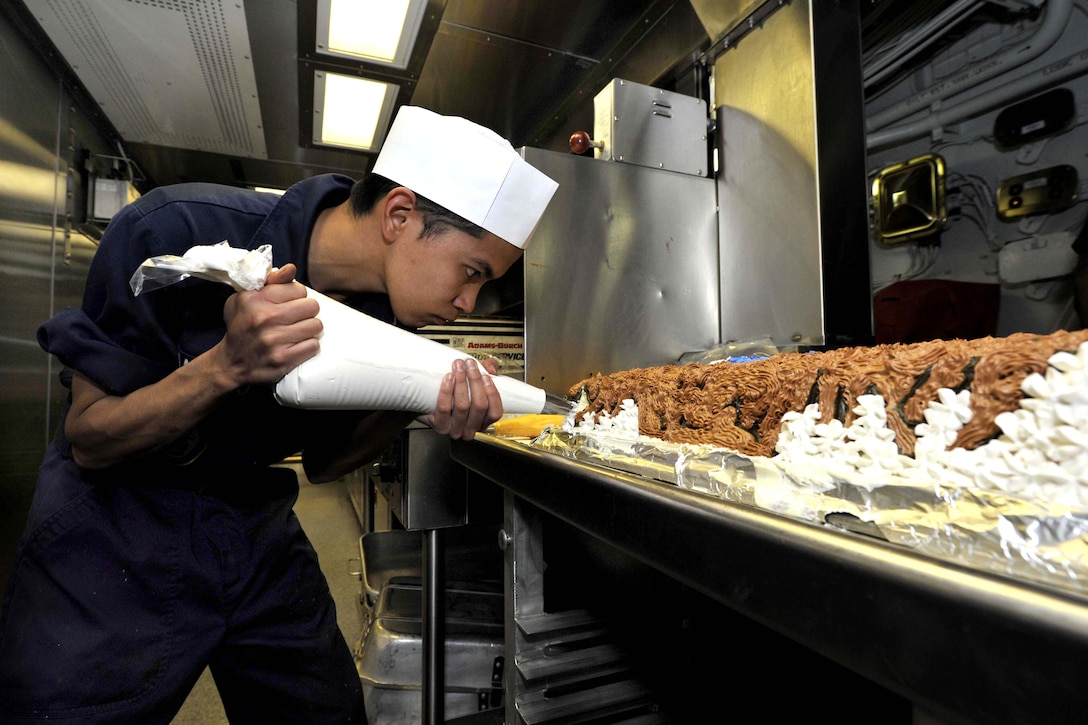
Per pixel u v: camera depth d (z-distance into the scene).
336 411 0.92
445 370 0.73
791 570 0.40
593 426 1.04
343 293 0.82
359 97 2.09
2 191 1.69
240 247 0.73
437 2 1.58
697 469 0.63
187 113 2.29
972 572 0.31
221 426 0.76
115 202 2.39
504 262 0.80
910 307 1.78
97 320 0.68
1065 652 0.25
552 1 1.71
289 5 1.66
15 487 1.77
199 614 0.77
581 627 1.01
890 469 0.51
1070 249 1.52
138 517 0.73
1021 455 0.42
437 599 1.31
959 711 0.30
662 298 1.58
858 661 0.35
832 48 1.38
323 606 0.95
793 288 1.42
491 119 2.39
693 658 1.02
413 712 1.42
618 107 1.52
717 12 1.55
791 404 0.65
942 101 1.78
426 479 1.35
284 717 0.92
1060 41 1.52
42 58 1.89
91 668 0.68
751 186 1.54
